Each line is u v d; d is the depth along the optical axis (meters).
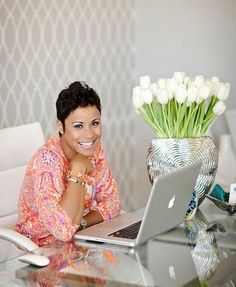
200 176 2.34
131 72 4.67
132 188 4.74
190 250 2.00
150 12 4.58
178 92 2.25
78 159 2.23
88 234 2.13
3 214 2.59
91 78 4.31
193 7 4.44
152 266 1.84
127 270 1.80
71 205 2.15
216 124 4.10
